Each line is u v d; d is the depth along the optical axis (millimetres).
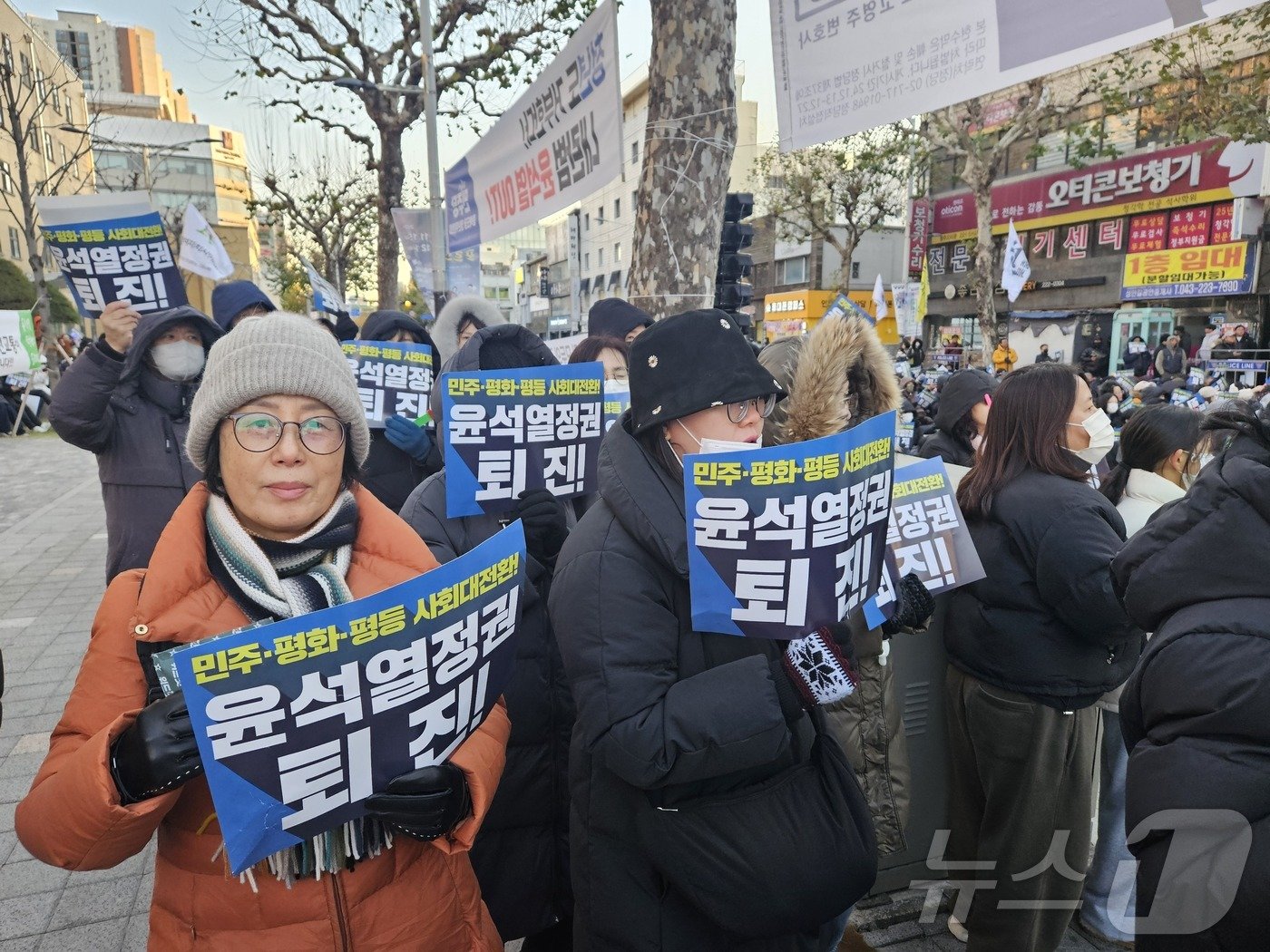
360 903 1175
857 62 2426
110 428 3176
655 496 1393
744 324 6844
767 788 1381
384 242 14141
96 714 1087
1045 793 2057
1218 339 17281
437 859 1296
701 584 1324
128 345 3152
